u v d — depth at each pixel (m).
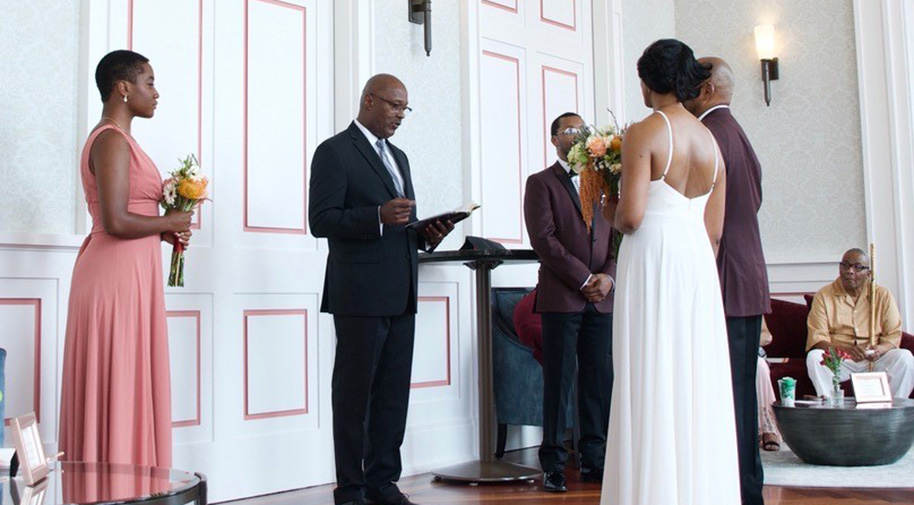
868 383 4.70
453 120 5.18
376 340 3.49
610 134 3.15
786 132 6.68
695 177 2.74
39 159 3.54
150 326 3.07
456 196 5.16
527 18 5.72
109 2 3.75
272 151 4.32
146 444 3.01
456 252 4.23
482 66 5.39
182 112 3.98
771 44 6.66
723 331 2.74
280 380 4.26
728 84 3.29
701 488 2.62
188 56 4.02
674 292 2.66
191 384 3.91
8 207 3.44
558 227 4.14
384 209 3.36
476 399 5.11
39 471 1.94
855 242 6.41
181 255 3.22
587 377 4.23
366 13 4.68
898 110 6.27
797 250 6.61
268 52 4.35
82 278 3.01
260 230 4.25
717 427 2.67
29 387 3.43
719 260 3.17
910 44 6.29
